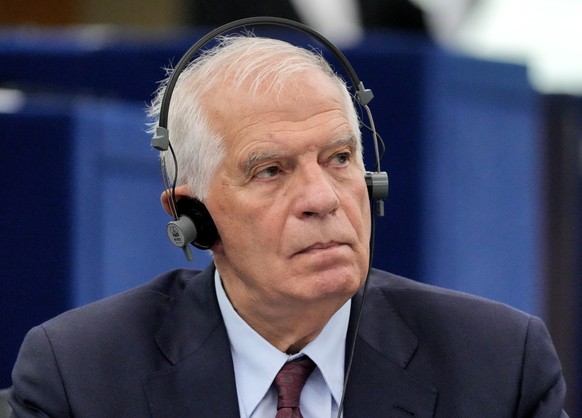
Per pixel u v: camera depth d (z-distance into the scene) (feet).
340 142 19.76
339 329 21.01
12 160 31.71
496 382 20.75
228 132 19.90
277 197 19.71
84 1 53.78
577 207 45.73
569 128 45.68
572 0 51.37
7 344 31.78
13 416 21.08
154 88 39.50
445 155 36.06
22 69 40.57
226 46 20.66
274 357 20.83
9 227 31.71
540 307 44.65
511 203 38.60
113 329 21.48
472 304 21.93
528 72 38.96
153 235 33.27
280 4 47.01
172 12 52.54
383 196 21.15
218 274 21.76
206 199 20.35
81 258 31.22
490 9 51.31
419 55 35.60
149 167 33.24
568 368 45.37
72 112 31.45
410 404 20.57
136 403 20.57
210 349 21.02
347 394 20.66
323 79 20.12
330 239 19.39
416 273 35.32
